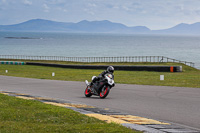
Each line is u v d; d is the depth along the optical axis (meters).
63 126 10.76
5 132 9.70
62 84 32.47
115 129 10.29
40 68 75.62
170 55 185.12
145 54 194.00
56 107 15.20
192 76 44.19
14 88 28.38
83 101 19.30
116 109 15.93
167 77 42.53
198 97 20.42
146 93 23.02
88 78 43.22
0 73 55.97
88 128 10.45
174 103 17.83
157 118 13.45
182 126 11.66
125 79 39.66
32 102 16.92
